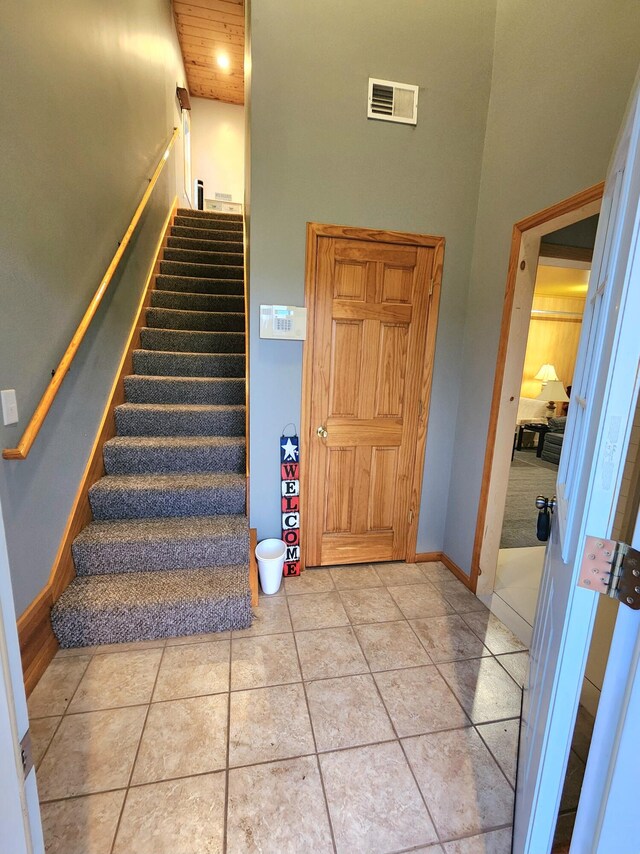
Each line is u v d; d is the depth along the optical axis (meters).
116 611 1.87
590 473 0.71
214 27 4.66
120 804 1.25
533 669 1.28
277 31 2.01
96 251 2.34
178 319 3.56
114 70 2.58
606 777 0.67
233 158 6.63
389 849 1.16
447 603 2.31
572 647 0.75
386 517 2.66
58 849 1.13
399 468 2.61
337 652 1.90
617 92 1.48
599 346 0.79
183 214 4.99
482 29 2.23
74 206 2.06
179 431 2.80
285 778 1.34
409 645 1.96
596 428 0.70
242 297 3.79
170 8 4.26
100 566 2.11
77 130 2.07
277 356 2.32
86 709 1.56
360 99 2.15
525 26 1.98
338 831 1.20
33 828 0.60
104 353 2.56
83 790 1.28
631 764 0.64
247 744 1.45
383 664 1.84
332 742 1.46
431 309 2.45
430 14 2.16
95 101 2.29
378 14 2.11
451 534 2.67
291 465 2.41
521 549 3.09
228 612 1.99
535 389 7.25
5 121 1.48
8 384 1.54
